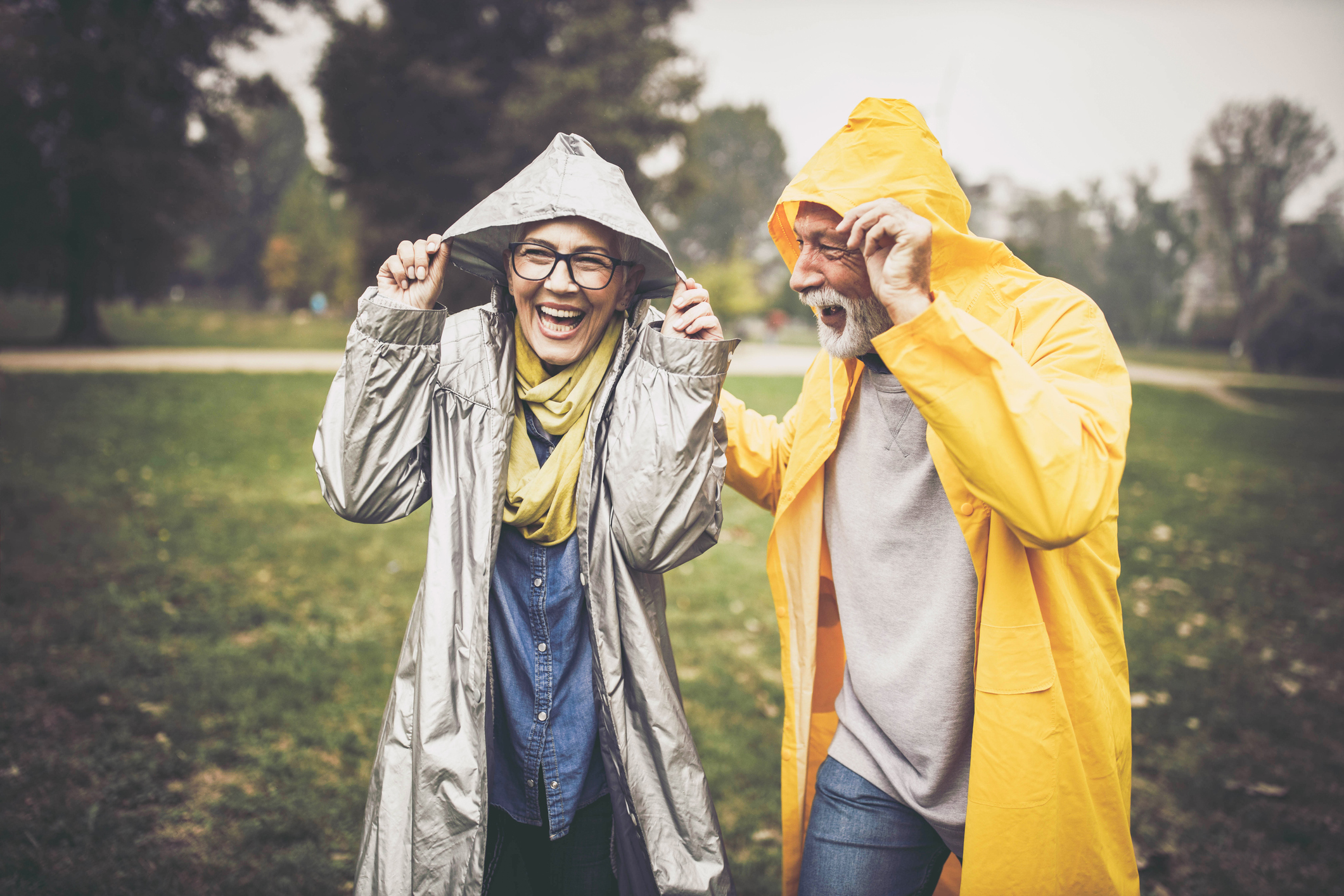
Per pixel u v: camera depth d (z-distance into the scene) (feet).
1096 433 4.02
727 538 20.30
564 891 5.05
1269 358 120.57
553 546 4.83
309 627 13.12
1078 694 4.45
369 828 4.61
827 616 5.80
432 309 4.63
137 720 9.87
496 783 4.95
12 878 7.19
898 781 4.93
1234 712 11.89
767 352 99.40
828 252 4.67
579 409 4.77
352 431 4.48
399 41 69.51
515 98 69.00
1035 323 4.58
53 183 68.39
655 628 4.92
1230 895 8.05
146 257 75.72
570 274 4.49
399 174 71.10
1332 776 10.32
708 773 9.63
